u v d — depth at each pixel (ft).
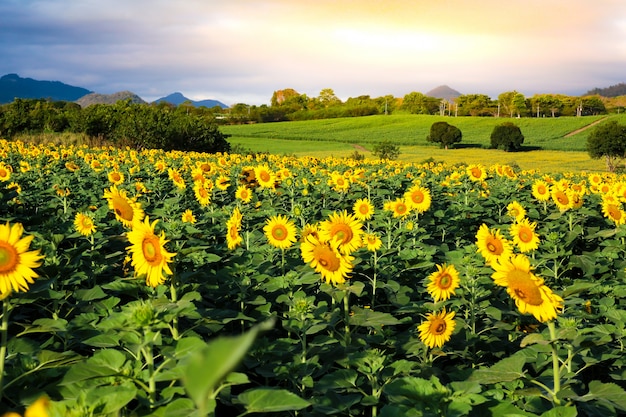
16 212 34.01
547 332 16.44
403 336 17.87
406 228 28.07
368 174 62.95
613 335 16.07
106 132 171.12
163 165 59.16
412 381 11.22
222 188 42.52
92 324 13.17
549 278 26.73
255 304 18.16
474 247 22.61
